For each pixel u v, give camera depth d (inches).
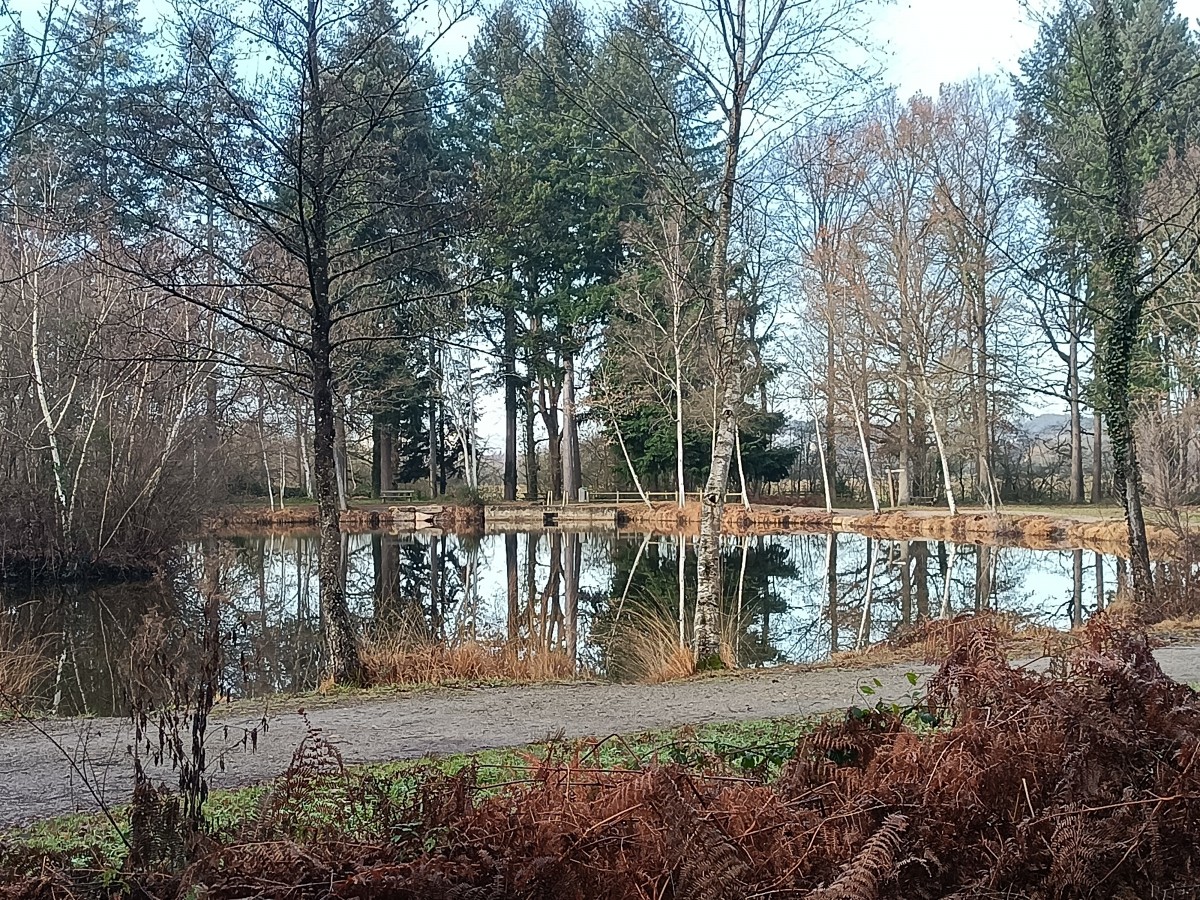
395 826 131.1
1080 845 121.6
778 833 125.6
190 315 640.4
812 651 556.1
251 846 120.9
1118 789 133.2
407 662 429.4
